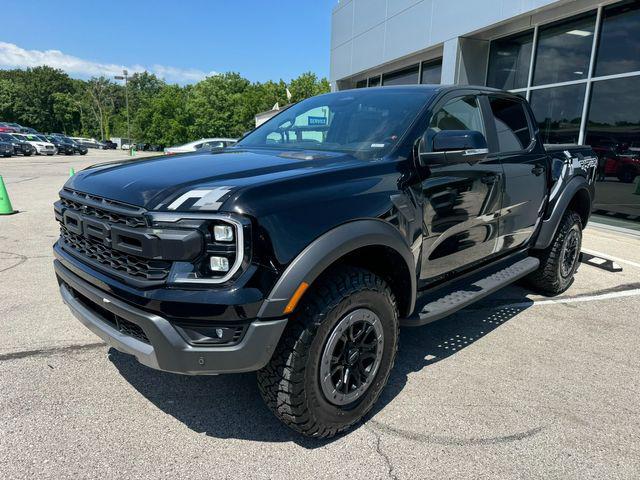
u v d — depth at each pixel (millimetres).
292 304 2092
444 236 3053
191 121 73125
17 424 2521
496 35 10992
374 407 2777
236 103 72250
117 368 3164
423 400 2867
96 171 2750
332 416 2395
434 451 2402
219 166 2529
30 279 5012
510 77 11109
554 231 4387
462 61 11438
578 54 9344
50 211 9594
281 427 2576
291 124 3652
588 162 4941
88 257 2480
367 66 15703
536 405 2844
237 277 2014
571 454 2406
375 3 14875
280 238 2082
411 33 13102
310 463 2289
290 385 2203
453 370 3256
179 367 2068
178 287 2025
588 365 3381
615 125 8711
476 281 3621
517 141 3988
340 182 2404
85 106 103500
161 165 2656
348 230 2293
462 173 3121
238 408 2740
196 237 1989
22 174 19094
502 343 3721
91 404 2736
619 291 5074
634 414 2779
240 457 2318
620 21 8445
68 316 4031
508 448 2439
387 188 2584
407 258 2666
